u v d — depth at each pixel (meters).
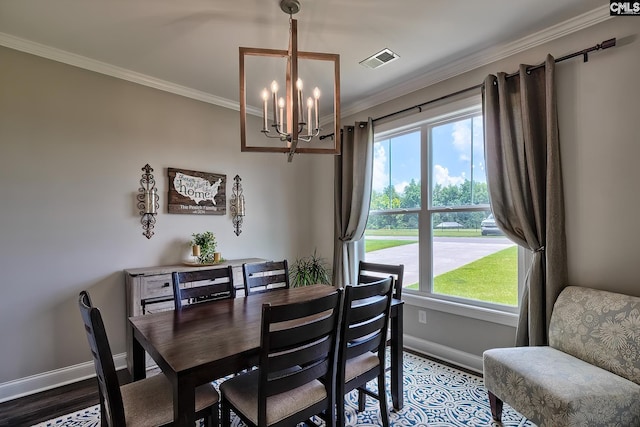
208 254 3.25
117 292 2.86
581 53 2.17
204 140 3.48
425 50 2.63
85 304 1.35
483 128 2.63
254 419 1.39
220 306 2.09
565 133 2.27
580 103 2.21
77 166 2.69
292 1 2.02
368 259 3.83
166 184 3.19
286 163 4.21
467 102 2.83
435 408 2.17
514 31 2.38
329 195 4.19
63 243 2.61
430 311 3.11
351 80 3.17
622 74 2.06
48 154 2.56
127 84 2.97
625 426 1.54
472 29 2.35
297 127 1.71
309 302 1.41
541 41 2.41
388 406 2.20
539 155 2.33
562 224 2.23
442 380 2.57
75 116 2.69
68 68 2.67
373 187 3.79
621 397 1.54
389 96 3.47
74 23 2.23
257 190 3.92
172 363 1.26
